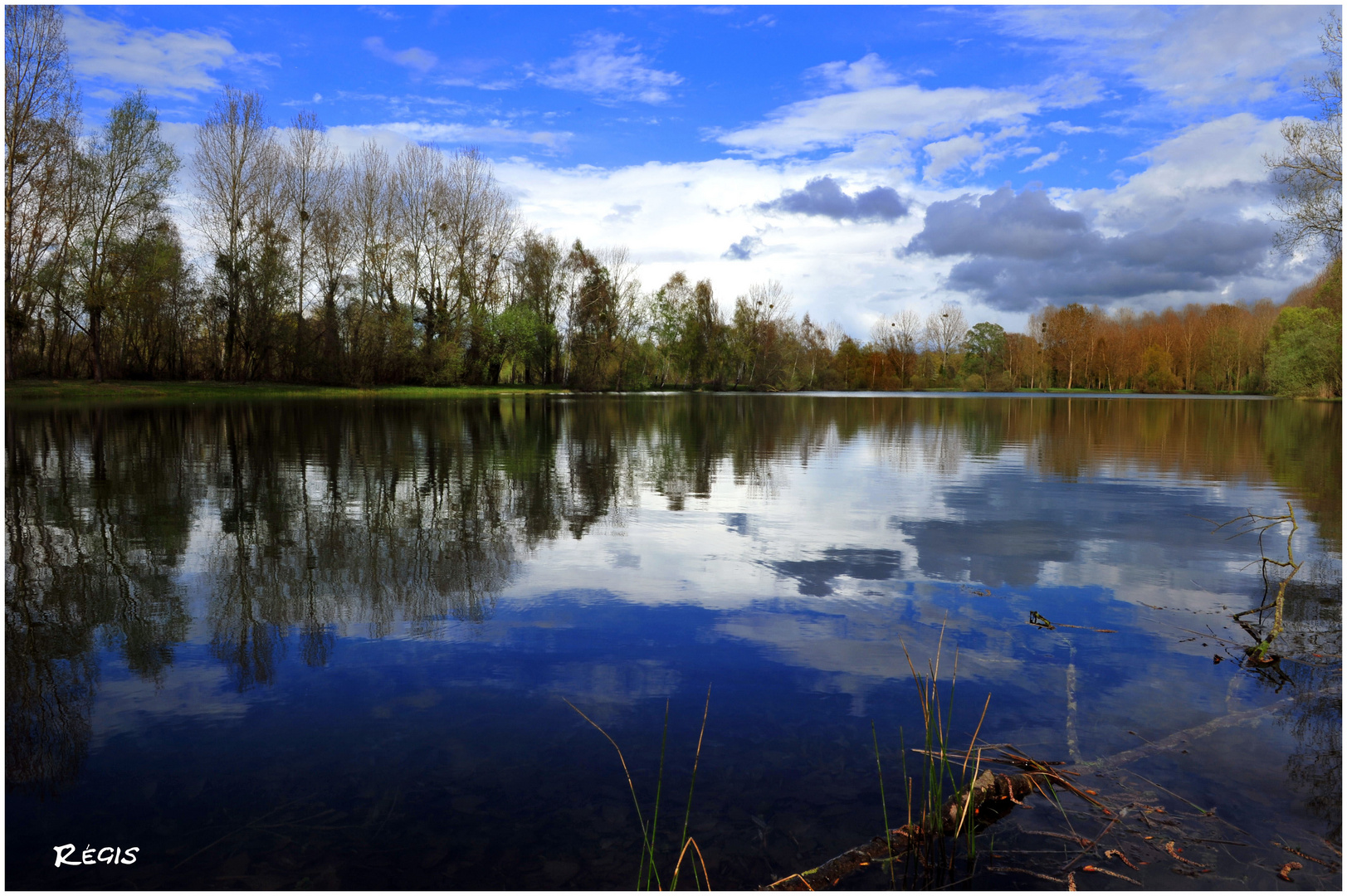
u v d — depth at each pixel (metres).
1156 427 21.06
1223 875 2.13
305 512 7.37
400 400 34.41
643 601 4.56
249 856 2.18
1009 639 3.96
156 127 29.80
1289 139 24.05
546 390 52.97
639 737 2.87
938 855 2.21
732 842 2.25
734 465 11.55
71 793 2.51
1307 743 2.88
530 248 52.22
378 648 3.76
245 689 3.28
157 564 5.36
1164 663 3.66
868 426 20.92
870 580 5.06
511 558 5.61
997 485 9.50
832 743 2.84
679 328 69.44
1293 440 16.72
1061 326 89.94
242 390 33.31
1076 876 2.12
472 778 2.59
